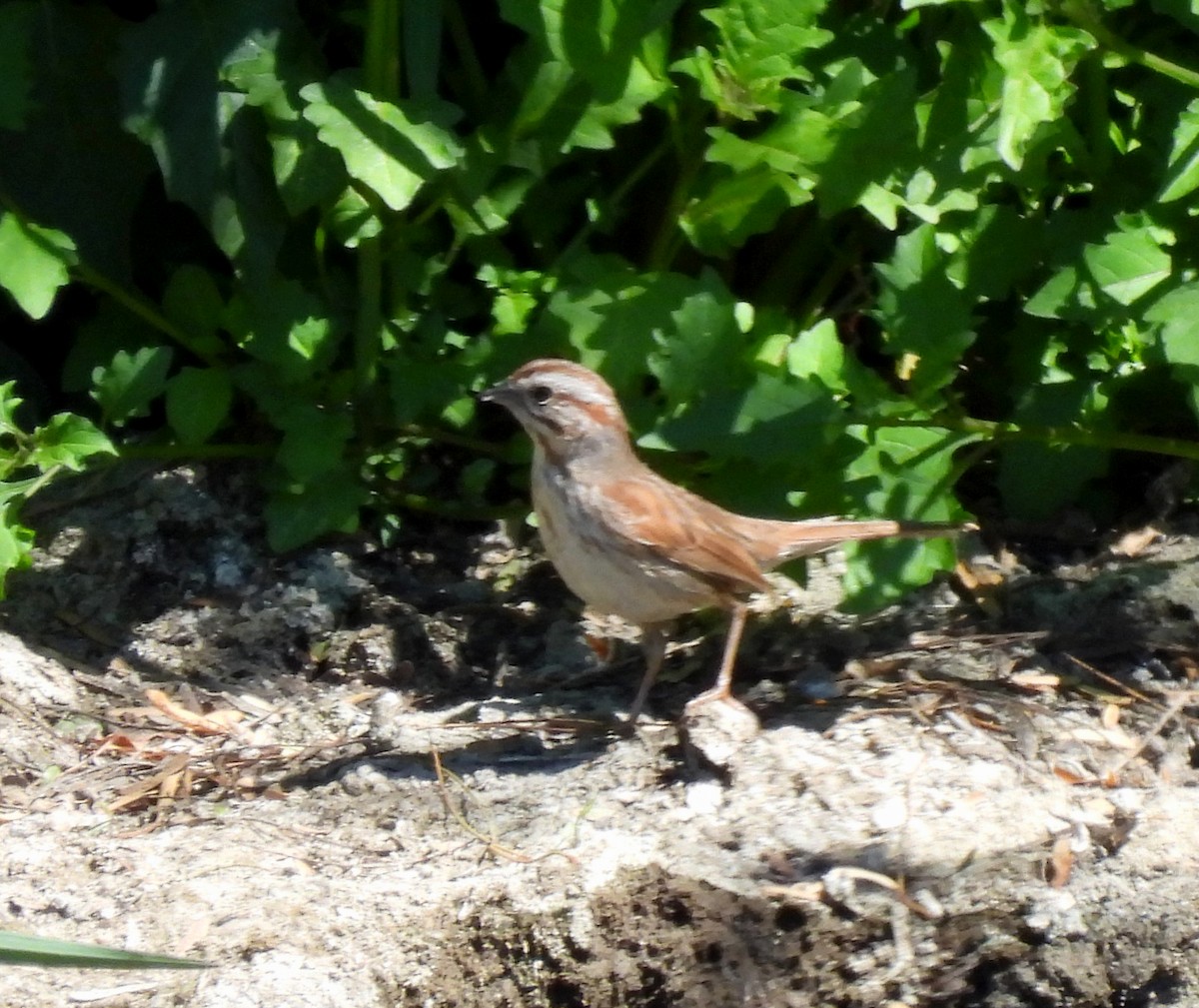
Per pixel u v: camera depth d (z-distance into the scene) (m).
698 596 9.25
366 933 7.62
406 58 9.64
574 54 9.48
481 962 7.87
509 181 10.31
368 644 10.23
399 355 10.51
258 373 10.32
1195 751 9.01
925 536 9.52
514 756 9.05
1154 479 11.38
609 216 10.61
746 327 9.77
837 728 8.99
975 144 9.80
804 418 9.10
